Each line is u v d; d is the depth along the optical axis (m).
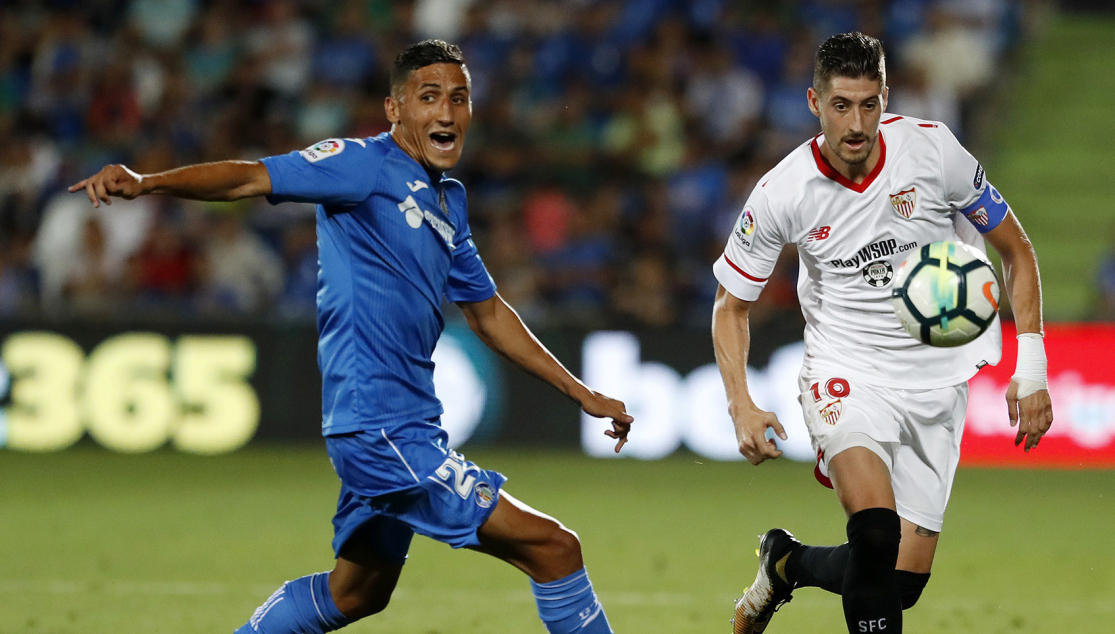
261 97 55.91
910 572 16.28
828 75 14.63
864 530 14.38
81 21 59.12
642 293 47.78
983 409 41.59
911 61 57.25
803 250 16.02
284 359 44.25
